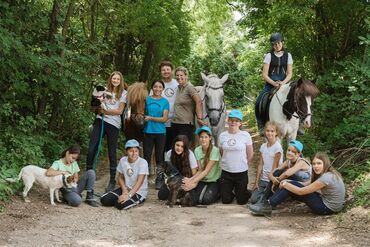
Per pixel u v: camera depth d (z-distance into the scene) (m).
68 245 5.07
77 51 10.43
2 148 7.54
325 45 11.28
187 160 7.02
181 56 16.33
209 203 7.08
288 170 6.49
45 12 9.47
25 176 6.58
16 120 8.60
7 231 5.39
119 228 5.80
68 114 10.24
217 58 29.88
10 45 7.61
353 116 8.91
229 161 7.07
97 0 11.61
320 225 5.78
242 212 6.63
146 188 7.11
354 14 10.64
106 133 7.83
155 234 5.57
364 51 9.88
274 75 7.86
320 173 6.14
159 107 8.10
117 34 13.62
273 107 7.43
